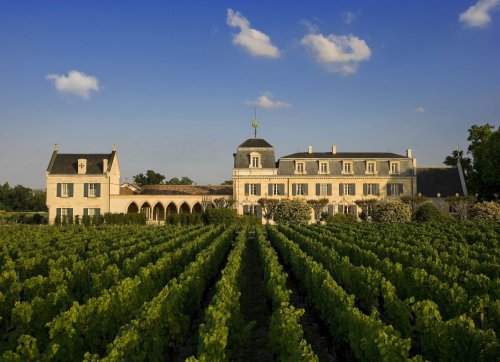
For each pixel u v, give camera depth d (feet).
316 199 240.73
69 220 237.86
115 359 38.06
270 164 245.65
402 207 200.44
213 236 146.61
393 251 88.22
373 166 243.60
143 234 146.82
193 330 62.34
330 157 245.86
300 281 80.23
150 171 451.12
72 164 259.60
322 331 58.95
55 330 43.78
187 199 255.09
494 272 68.39
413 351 49.06
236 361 50.65
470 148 260.01
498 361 35.94
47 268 83.46
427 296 59.72
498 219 188.44
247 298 79.00
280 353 44.60
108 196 253.24
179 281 65.10
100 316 48.91
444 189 242.58
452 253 90.53
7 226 211.61
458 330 39.78
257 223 213.05
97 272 79.05
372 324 40.93
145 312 45.98
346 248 95.25
